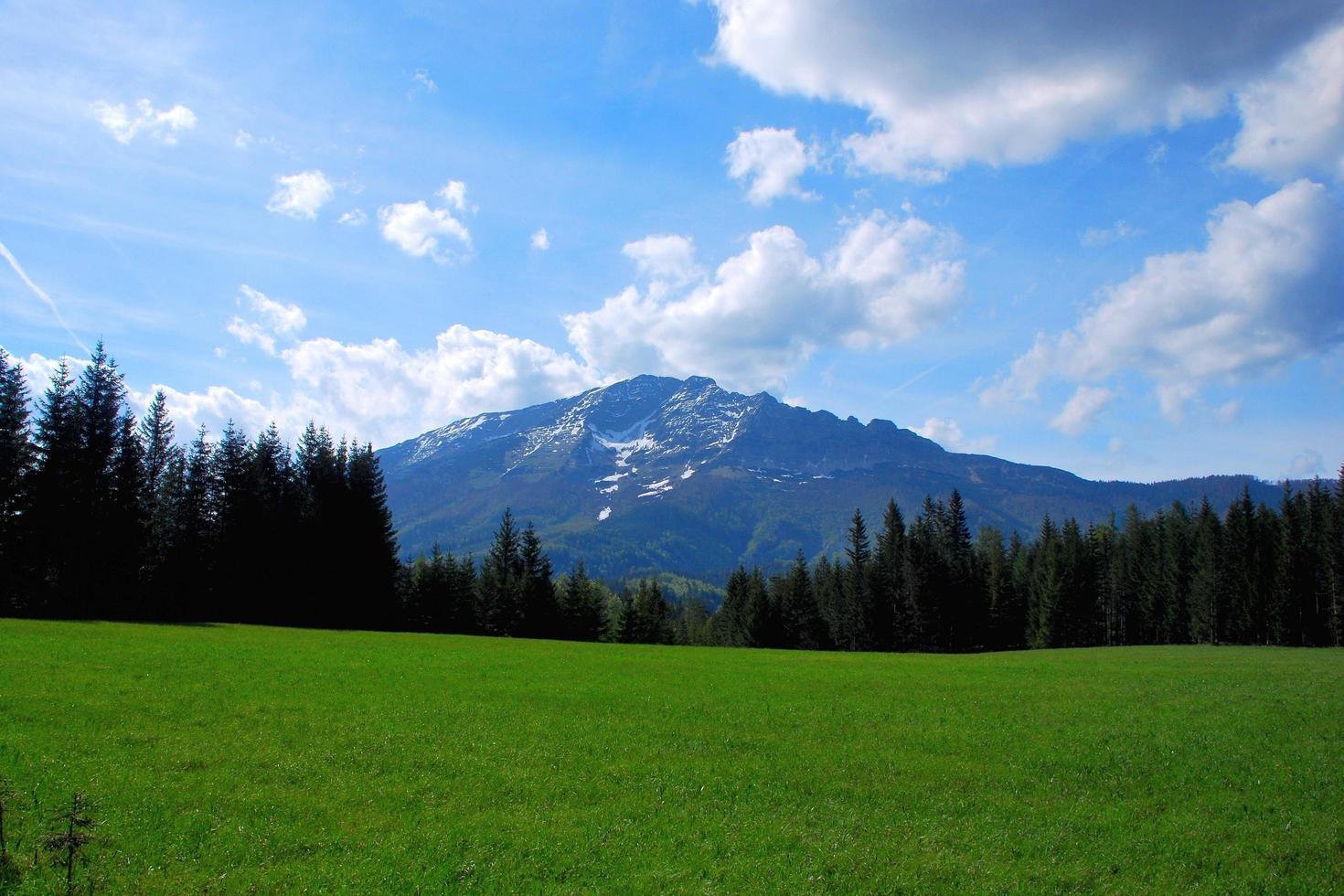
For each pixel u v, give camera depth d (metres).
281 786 17.48
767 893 13.18
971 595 120.62
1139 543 138.00
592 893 12.91
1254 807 18.81
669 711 29.75
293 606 85.06
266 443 92.00
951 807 18.48
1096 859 15.37
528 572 108.88
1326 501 116.38
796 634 124.31
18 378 67.75
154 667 33.12
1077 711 31.81
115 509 71.75
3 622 50.97
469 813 16.62
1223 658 63.41
